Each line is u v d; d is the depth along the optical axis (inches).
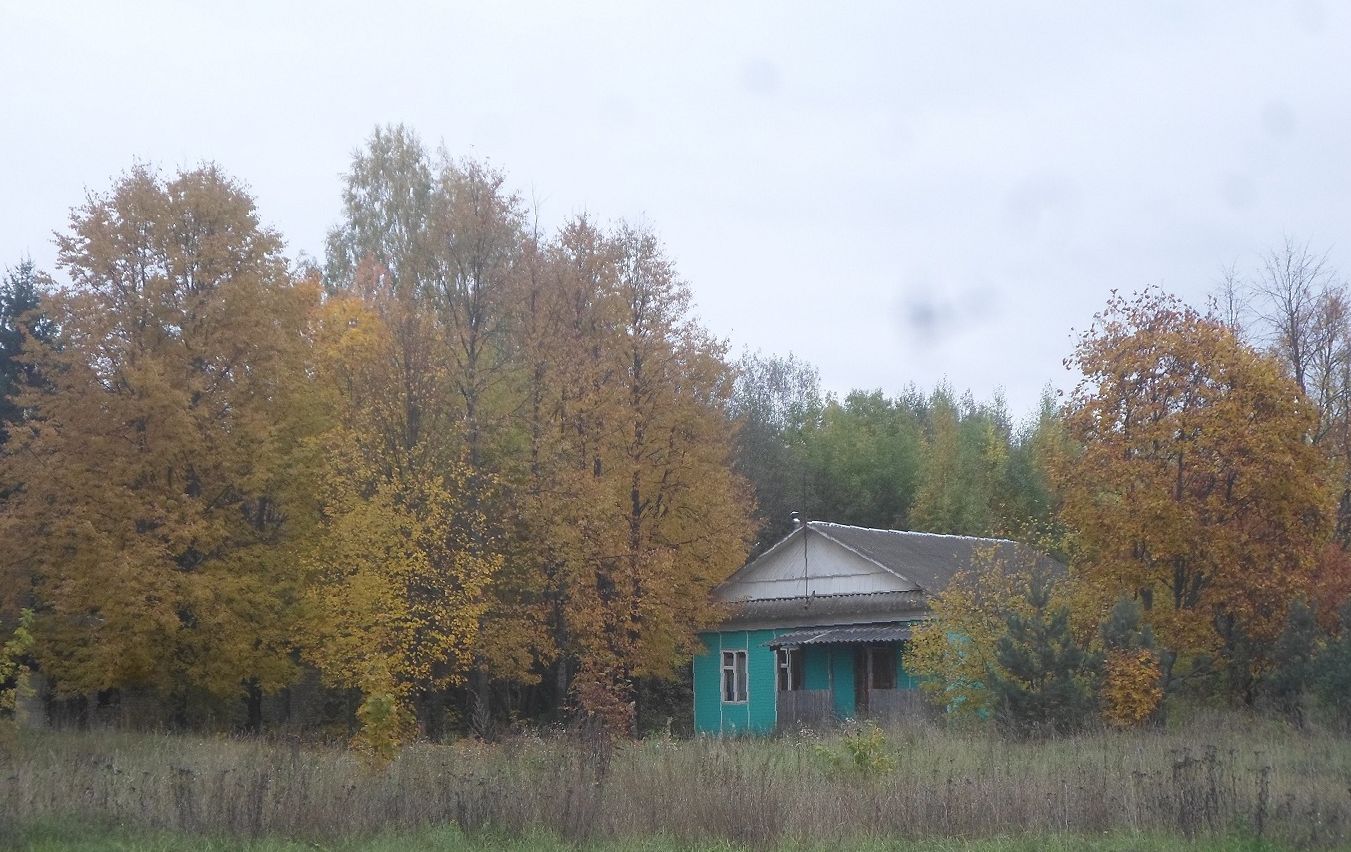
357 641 998.4
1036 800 530.9
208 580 1031.0
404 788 550.6
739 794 521.3
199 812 521.0
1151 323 1023.6
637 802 531.8
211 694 1138.0
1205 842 478.3
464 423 1149.7
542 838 492.7
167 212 1099.3
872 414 2716.5
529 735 800.9
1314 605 997.2
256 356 1113.4
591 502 1156.5
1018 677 886.4
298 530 1125.1
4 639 1036.5
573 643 1222.3
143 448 1055.0
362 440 1069.8
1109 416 1016.9
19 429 1042.7
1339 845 476.1
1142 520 978.7
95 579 1012.5
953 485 2124.8
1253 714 882.8
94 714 1087.6
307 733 970.7
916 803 528.4
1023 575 979.3
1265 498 977.5
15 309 1316.4
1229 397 982.4
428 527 1035.3
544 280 1243.2
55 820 517.7
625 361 1254.3
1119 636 888.3
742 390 2591.0
